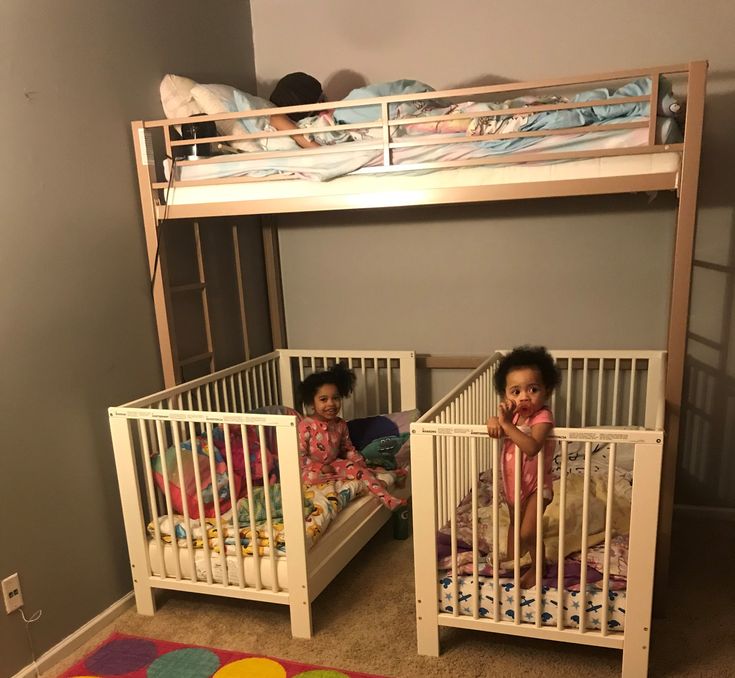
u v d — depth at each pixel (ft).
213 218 9.26
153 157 7.60
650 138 6.00
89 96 6.90
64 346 6.60
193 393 8.72
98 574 7.03
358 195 6.86
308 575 6.40
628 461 8.20
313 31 9.71
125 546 7.44
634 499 5.20
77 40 6.74
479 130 6.61
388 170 6.69
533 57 8.89
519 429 5.38
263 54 10.02
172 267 8.32
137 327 7.63
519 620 5.76
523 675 5.86
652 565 5.29
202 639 6.60
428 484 5.74
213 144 7.86
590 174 6.22
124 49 7.41
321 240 10.28
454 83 9.24
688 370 9.00
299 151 6.94
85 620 6.84
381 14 9.37
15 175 6.04
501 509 6.68
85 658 6.36
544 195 6.35
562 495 5.32
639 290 9.07
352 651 6.27
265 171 7.12
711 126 8.33
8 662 5.96
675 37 8.35
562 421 9.68
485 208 9.46
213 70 9.06
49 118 6.40
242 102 7.90
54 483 6.47
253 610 7.12
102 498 7.10
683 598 7.14
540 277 9.43
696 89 5.75
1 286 5.90
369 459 8.68
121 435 6.69
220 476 7.13
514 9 8.84
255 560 6.44
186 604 7.30
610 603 5.55
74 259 6.73
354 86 9.68
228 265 9.64
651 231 8.89
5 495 5.93
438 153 6.61
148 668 6.13
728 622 6.65
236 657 6.25
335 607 7.06
